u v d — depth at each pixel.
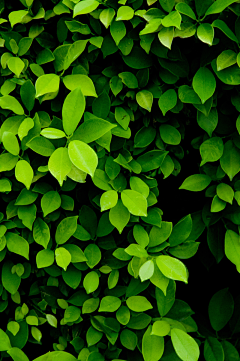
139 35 1.23
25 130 1.23
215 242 1.30
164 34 1.20
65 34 1.28
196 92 1.21
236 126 1.23
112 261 1.29
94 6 1.21
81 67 1.27
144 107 1.25
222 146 1.26
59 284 1.31
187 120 1.30
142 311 1.29
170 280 1.28
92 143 1.25
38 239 1.26
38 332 1.31
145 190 1.25
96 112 1.26
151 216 1.27
